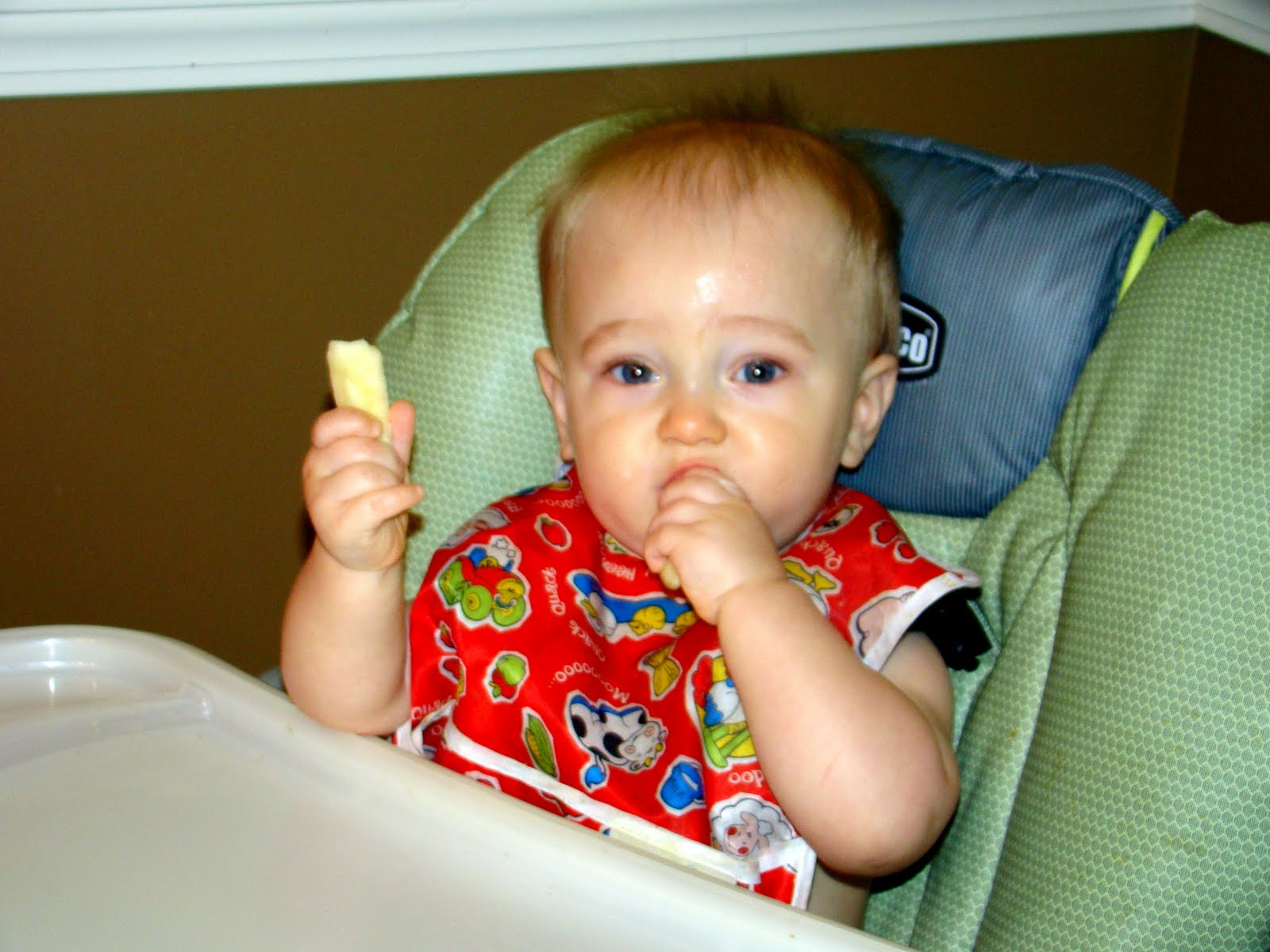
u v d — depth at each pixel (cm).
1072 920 66
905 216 92
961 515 93
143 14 134
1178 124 154
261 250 143
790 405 85
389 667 80
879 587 85
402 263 146
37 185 137
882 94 149
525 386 100
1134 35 150
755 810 81
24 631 78
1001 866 73
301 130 140
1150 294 79
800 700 74
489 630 89
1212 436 71
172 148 138
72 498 147
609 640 92
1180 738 66
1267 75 132
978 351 88
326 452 72
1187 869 64
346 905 58
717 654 86
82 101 135
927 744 75
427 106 142
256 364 146
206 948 54
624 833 80
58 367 143
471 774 84
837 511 93
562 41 142
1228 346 73
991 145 152
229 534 151
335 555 74
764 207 85
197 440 147
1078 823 68
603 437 87
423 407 101
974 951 73
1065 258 86
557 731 86
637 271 85
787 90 138
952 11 147
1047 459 86
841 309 87
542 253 96
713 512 79
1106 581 72
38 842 62
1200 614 67
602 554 96
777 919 56
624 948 56
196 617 153
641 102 123
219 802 66
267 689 74
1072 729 71
